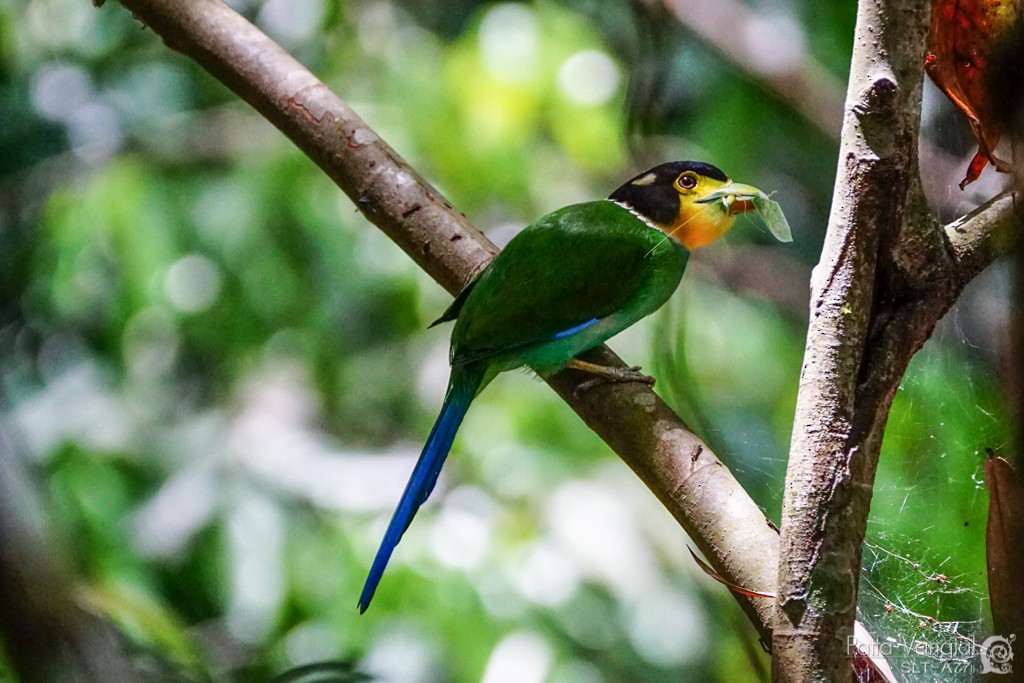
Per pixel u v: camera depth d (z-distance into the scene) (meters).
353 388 12.91
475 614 9.54
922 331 4.09
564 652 9.52
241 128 12.88
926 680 5.16
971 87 4.27
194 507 11.18
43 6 13.73
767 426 10.99
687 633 9.92
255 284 11.94
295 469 11.41
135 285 11.61
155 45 13.75
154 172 12.05
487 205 11.82
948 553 5.28
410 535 10.02
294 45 13.06
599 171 11.98
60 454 11.28
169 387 12.59
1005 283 4.60
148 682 5.45
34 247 13.45
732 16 11.38
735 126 11.80
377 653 9.40
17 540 3.92
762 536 4.62
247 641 10.56
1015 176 3.54
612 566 10.00
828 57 12.01
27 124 13.54
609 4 12.40
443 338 13.16
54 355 12.80
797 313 12.54
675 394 7.45
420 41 12.88
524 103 11.22
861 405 4.03
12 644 3.94
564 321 6.70
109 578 9.70
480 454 10.98
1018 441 3.29
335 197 12.00
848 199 4.02
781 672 3.99
